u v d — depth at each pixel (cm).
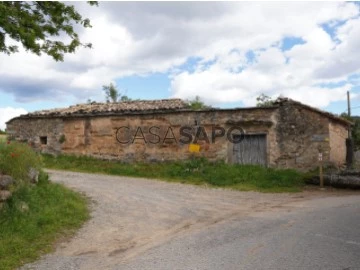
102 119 1845
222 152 1655
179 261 595
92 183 1348
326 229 734
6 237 700
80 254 666
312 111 1548
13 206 805
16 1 797
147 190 1265
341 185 1356
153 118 1761
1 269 587
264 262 564
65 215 870
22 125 2022
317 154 1534
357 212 888
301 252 600
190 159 1692
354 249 608
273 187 1372
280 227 769
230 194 1246
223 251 629
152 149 1756
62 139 1911
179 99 2030
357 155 2206
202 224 840
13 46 809
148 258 623
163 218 902
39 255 660
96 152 1848
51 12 843
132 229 812
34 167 1024
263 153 1606
